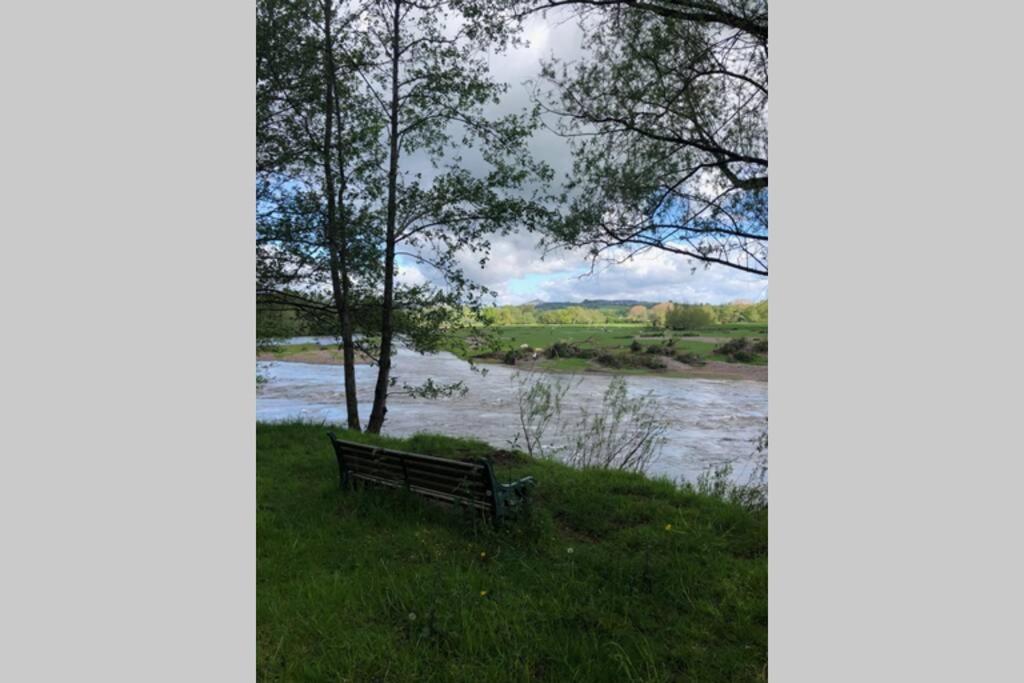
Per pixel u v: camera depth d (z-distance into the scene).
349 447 5.40
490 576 3.63
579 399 15.24
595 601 3.34
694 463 10.07
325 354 34.88
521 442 10.64
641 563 3.77
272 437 8.39
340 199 10.00
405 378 24.22
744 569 3.71
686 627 3.09
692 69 5.72
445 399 18.91
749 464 9.90
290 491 5.57
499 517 4.34
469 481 4.49
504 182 9.88
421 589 3.41
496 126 9.91
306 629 3.03
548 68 6.21
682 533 4.32
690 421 14.07
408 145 10.44
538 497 5.25
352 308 11.13
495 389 20.94
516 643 2.88
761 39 5.18
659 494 5.47
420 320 10.73
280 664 2.75
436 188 9.91
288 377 26.52
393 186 10.18
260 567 3.78
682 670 2.76
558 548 4.11
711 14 5.10
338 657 2.80
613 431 9.13
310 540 4.28
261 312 10.95
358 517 4.82
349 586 3.48
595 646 2.86
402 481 5.09
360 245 9.83
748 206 5.63
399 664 2.74
